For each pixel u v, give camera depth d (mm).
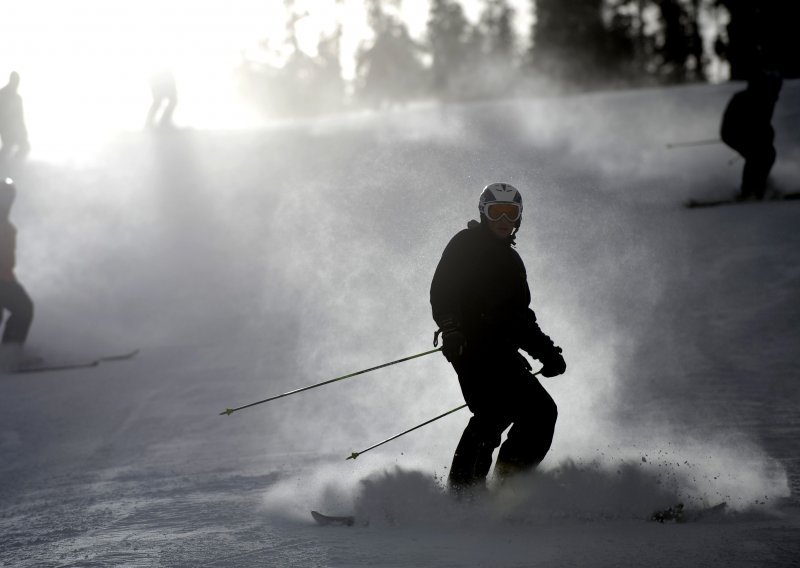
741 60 94812
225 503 18438
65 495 21484
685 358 30672
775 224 47312
